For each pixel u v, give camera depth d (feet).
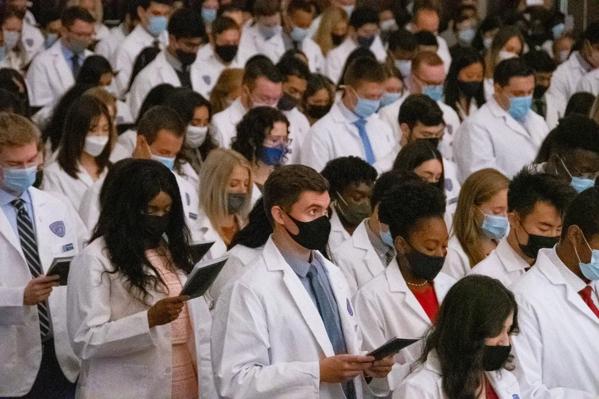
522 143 50.34
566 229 28.12
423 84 53.67
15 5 67.56
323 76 54.80
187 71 58.29
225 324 26.35
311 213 26.43
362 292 29.84
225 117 48.47
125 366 28.50
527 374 27.55
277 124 40.24
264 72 48.29
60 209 33.63
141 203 28.17
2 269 31.89
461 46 68.13
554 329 28.14
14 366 31.78
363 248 33.09
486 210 33.88
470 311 23.72
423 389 24.04
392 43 61.05
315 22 75.00
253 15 73.10
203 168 36.27
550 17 77.05
